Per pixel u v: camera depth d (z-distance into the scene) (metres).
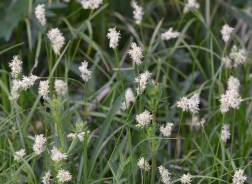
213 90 1.45
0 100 1.50
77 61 1.64
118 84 1.50
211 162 1.35
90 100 1.51
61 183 1.16
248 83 1.44
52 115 1.17
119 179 1.18
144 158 1.19
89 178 1.23
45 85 1.16
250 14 1.60
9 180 1.19
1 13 1.59
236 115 1.40
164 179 1.18
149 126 1.19
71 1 1.64
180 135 1.50
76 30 1.54
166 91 1.50
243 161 1.37
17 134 1.34
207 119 1.49
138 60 1.17
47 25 1.61
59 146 1.18
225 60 1.39
